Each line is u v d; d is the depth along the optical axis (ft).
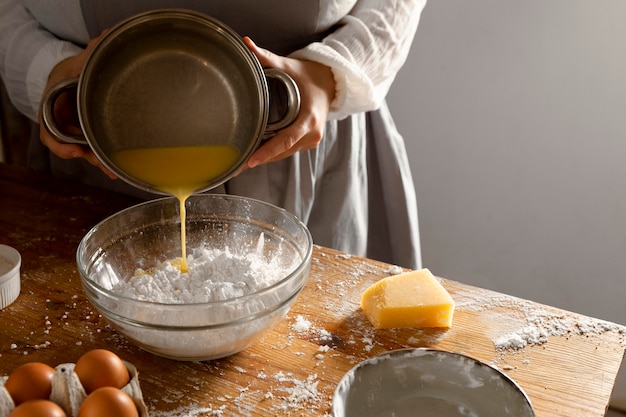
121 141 2.67
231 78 2.64
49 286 3.11
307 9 3.39
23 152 5.63
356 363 2.64
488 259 5.85
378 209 4.77
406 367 2.36
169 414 2.38
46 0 3.54
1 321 2.86
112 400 2.06
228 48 2.59
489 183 5.57
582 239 5.43
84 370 2.21
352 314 2.94
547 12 4.88
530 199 5.48
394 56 3.69
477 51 5.19
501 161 5.46
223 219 3.15
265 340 2.76
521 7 4.93
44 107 2.64
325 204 4.25
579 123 5.09
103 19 3.51
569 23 4.84
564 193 5.34
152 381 2.54
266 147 2.96
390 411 2.27
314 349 2.71
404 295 2.87
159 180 2.69
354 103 3.53
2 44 3.76
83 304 2.99
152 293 2.68
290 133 3.00
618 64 4.81
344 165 4.17
